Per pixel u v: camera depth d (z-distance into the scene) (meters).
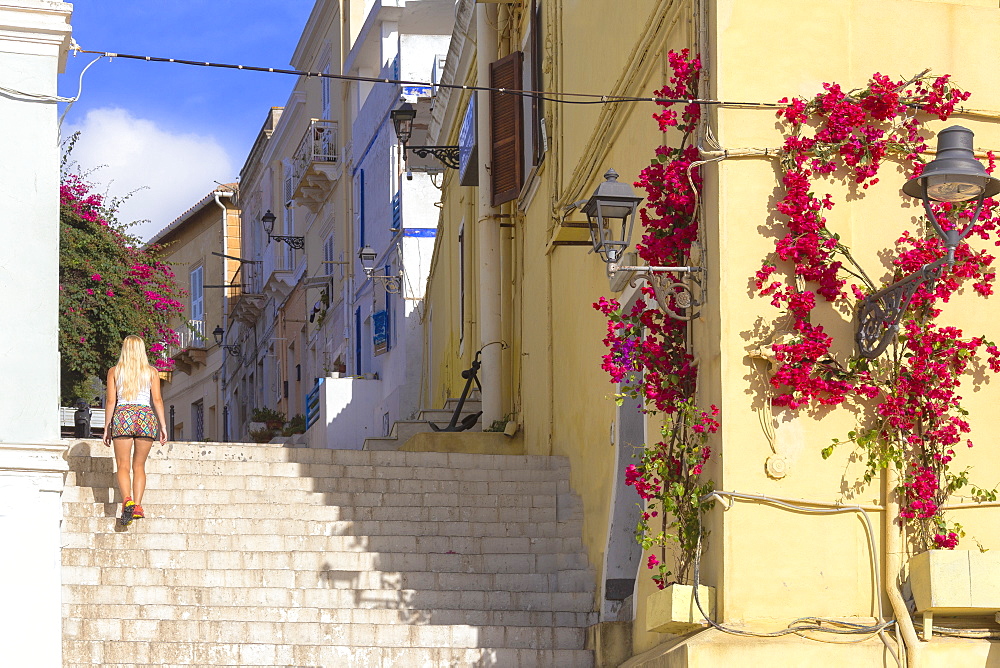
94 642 8.37
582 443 11.63
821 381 7.38
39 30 7.24
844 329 7.55
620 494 10.06
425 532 11.00
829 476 7.42
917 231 7.72
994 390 7.73
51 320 7.12
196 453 12.38
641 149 9.36
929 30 7.91
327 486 11.68
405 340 24.80
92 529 10.38
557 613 9.81
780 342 7.34
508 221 16.27
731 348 7.43
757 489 7.35
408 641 8.94
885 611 7.32
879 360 7.53
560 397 12.87
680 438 7.81
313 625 8.90
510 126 15.34
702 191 7.76
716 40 7.71
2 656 6.79
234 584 9.78
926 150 7.77
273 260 36.94
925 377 7.47
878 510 7.43
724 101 7.62
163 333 18.41
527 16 15.14
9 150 7.16
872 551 7.37
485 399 15.94
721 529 7.30
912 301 7.55
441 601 9.80
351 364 29.05
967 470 7.62
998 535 7.54
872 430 7.46
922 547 7.41
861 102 7.65
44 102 7.23
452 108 20.77
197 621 8.83
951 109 7.77
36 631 6.85
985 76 7.93
